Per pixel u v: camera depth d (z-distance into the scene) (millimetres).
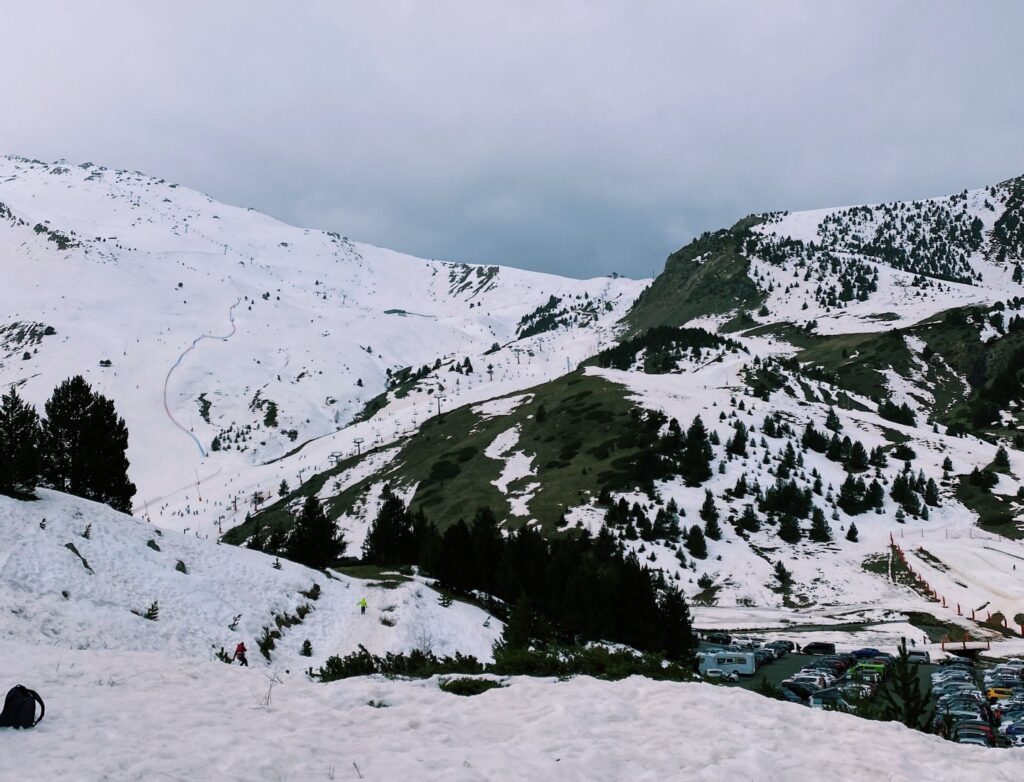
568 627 47500
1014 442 165750
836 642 68188
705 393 172250
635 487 123500
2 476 33344
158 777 8766
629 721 13164
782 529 105438
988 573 84438
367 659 20203
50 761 9031
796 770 10523
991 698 39656
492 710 13828
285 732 11484
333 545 63594
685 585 93438
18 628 23234
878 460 132250
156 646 27188
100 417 47469
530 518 121375
